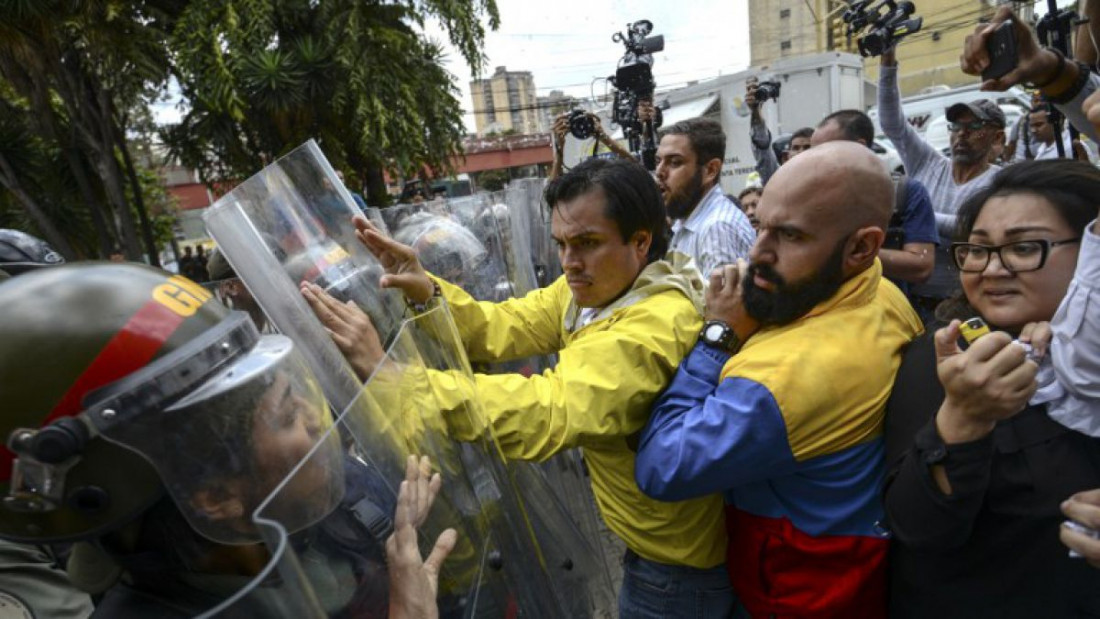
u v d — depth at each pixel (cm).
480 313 161
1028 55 131
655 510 126
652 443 111
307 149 128
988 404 76
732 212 248
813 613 107
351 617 72
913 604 102
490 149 2420
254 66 664
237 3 668
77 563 76
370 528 77
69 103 632
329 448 68
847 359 100
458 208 247
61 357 62
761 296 108
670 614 131
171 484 65
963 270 97
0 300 65
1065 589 85
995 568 90
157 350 65
